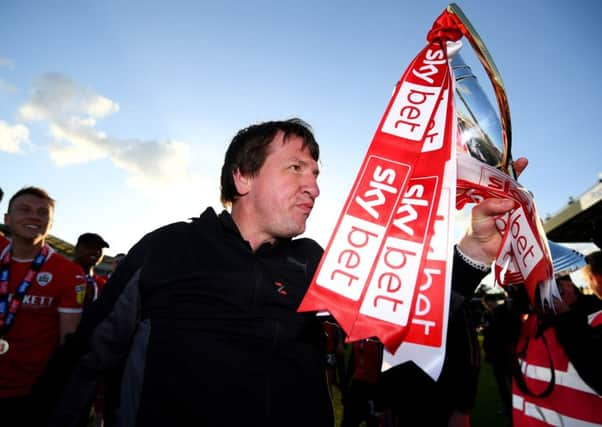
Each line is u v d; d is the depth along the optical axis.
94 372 1.08
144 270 1.10
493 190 0.92
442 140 0.87
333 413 1.15
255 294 1.08
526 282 0.92
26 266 2.39
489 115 0.97
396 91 0.96
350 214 0.85
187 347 1.01
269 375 1.02
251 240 1.27
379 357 2.25
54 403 1.03
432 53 0.98
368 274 0.80
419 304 0.77
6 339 2.19
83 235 3.97
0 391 2.14
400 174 0.87
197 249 1.15
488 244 0.95
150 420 0.97
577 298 1.82
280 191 1.21
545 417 1.80
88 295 2.63
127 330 1.09
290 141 1.28
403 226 0.82
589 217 8.80
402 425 2.03
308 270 1.26
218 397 0.97
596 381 1.58
